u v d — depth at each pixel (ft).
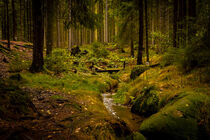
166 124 8.06
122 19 38.29
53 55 30.99
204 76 13.32
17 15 76.69
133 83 25.04
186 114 7.96
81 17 24.16
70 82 23.22
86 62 44.52
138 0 32.86
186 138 7.08
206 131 6.91
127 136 8.44
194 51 14.56
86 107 13.57
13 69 22.66
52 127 7.96
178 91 11.94
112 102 18.66
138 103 14.55
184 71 17.02
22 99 9.51
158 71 23.00
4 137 5.38
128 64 46.65
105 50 57.72
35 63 23.97
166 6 46.42
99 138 7.55
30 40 71.97
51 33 31.30
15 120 7.51
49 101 12.54
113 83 30.25
